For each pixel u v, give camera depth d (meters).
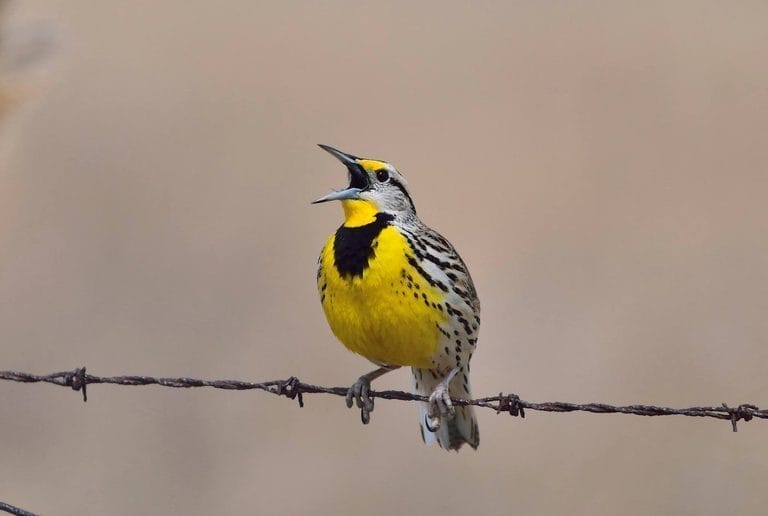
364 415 10.44
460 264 10.55
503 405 9.23
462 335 10.48
